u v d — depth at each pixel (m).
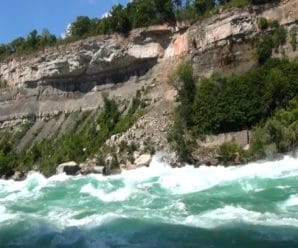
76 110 102.75
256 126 61.75
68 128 97.25
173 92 81.81
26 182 70.31
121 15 97.06
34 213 34.72
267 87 62.97
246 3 78.12
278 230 25.27
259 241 23.78
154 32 93.00
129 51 95.69
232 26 78.00
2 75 124.25
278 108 61.62
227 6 81.12
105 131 83.81
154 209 32.38
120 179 52.38
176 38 91.00
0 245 26.33
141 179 50.03
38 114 109.50
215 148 61.44
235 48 77.50
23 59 117.62
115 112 88.81
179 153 62.56
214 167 56.00
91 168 71.25
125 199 37.06
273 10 75.44
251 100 63.75
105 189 43.56
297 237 24.11
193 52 84.00
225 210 30.28
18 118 111.81
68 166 73.50
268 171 45.16
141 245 24.41
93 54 101.44
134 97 90.44
